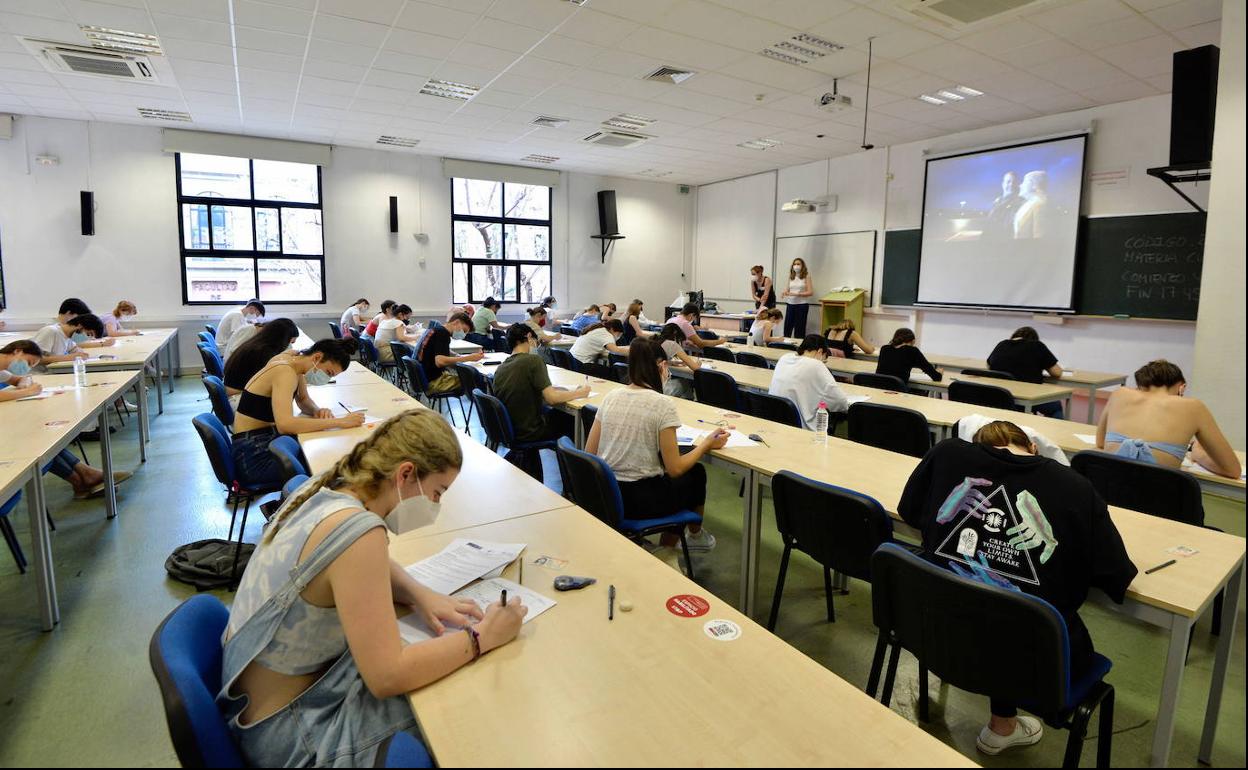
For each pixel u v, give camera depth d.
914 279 8.94
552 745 0.97
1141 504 2.46
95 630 2.46
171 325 8.70
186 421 6.00
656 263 12.56
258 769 1.09
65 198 8.03
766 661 1.19
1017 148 7.67
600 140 8.91
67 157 8.00
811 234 10.48
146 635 2.43
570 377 5.00
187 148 8.41
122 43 5.47
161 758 1.82
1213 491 2.47
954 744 1.94
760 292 10.57
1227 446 2.41
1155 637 2.54
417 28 5.10
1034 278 7.60
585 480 2.46
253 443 3.05
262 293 9.20
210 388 3.68
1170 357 6.70
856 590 2.89
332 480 1.28
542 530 1.82
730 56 5.66
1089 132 7.05
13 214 7.84
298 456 2.54
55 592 2.50
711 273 12.58
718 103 7.08
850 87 6.45
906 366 5.20
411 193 10.00
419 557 1.62
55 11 4.77
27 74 6.18
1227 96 3.41
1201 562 1.69
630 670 1.16
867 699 1.08
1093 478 2.57
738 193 11.85
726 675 1.15
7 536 2.87
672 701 1.07
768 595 2.84
